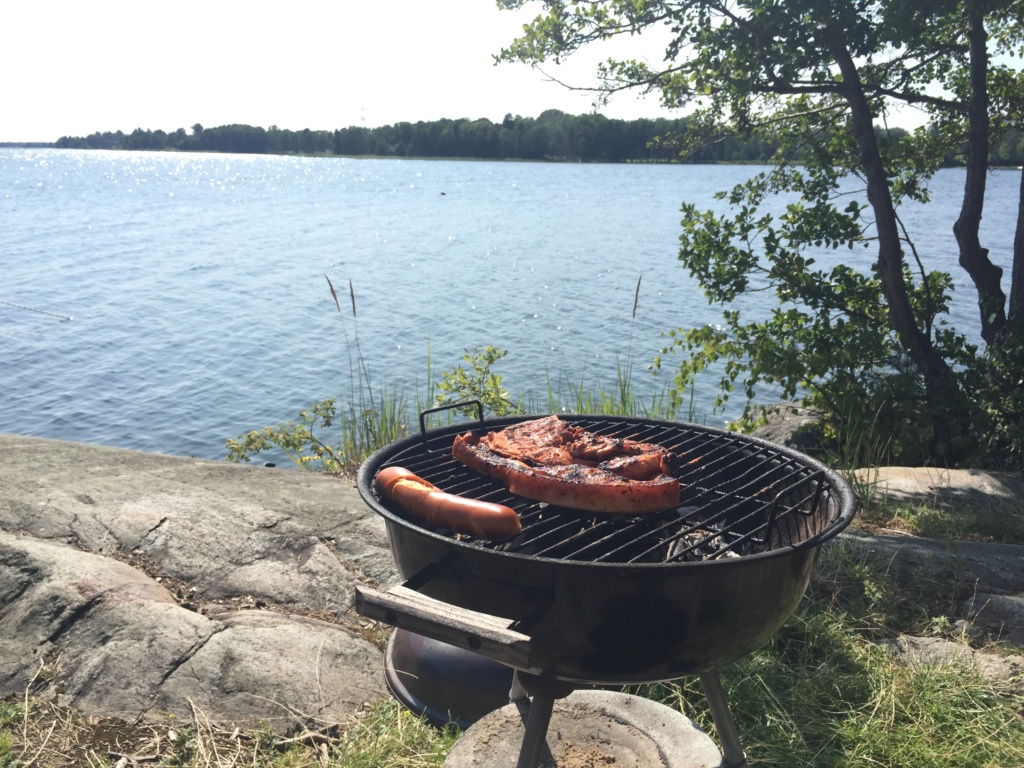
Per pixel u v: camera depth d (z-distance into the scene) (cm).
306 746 275
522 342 2053
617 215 5962
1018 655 324
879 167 659
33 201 7025
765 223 730
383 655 328
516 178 13488
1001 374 643
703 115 802
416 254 3791
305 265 3384
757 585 196
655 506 220
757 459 268
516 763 238
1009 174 9225
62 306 2419
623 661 198
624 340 2061
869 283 724
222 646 310
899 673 309
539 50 727
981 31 651
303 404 1584
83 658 302
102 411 1538
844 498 217
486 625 171
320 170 18362
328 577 375
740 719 291
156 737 271
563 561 183
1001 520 473
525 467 235
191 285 2841
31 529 397
